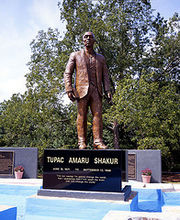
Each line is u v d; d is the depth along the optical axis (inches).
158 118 606.5
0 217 147.3
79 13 783.7
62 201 275.9
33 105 763.4
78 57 334.6
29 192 414.0
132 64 848.9
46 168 306.3
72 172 299.6
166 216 141.1
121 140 989.8
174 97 653.3
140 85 613.9
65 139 913.5
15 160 549.0
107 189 287.7
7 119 847.7
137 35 868.0
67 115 839.1
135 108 613.0
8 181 483.8
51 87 760.3
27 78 788.6
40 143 805.2
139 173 539.8
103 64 346.0
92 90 330.3
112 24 796.0
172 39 836.0
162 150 606.5
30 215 267.0
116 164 289.6
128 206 259.9
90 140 902.4
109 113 671.1
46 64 803.4
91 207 267.9
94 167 294.8
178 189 445.4
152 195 402.9
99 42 802.8
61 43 829.2
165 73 848.3
